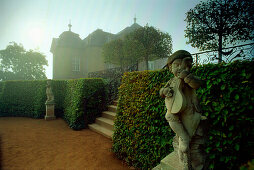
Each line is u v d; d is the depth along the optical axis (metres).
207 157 1.64
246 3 5.27
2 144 4.65
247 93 1.83
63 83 9.31
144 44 11.47
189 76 1.42
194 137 1.55
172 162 1.75
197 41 6.64
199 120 1.54
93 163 3.58
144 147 3.18
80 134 5.65
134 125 3.47
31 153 4.07
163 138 2.73
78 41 23.53
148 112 3.09
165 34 11.95
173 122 1.50
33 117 8.88
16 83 9.66
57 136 5.44
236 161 1.91
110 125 5.70
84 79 6.80
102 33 23.17
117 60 14.45
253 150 1.77
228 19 5.78
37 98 8.89
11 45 21.05
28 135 5.55
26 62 21.50
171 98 1.53
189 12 6.64
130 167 3.43
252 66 1.81
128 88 3.88
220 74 2.07
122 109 4.05
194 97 1.60
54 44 23.62
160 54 11.80
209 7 6.06
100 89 7.27
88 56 21.55
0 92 9.98
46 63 23.33
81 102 6.55
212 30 6.13
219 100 2.07
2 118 8.75
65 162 3.61
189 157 1.44
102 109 7.26
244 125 1.86
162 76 2.87
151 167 2.96
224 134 1.98
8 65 20.98
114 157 3.90
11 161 3.62
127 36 12.73
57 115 9.25
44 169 3.31
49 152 4.14
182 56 1.52
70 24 24.12
